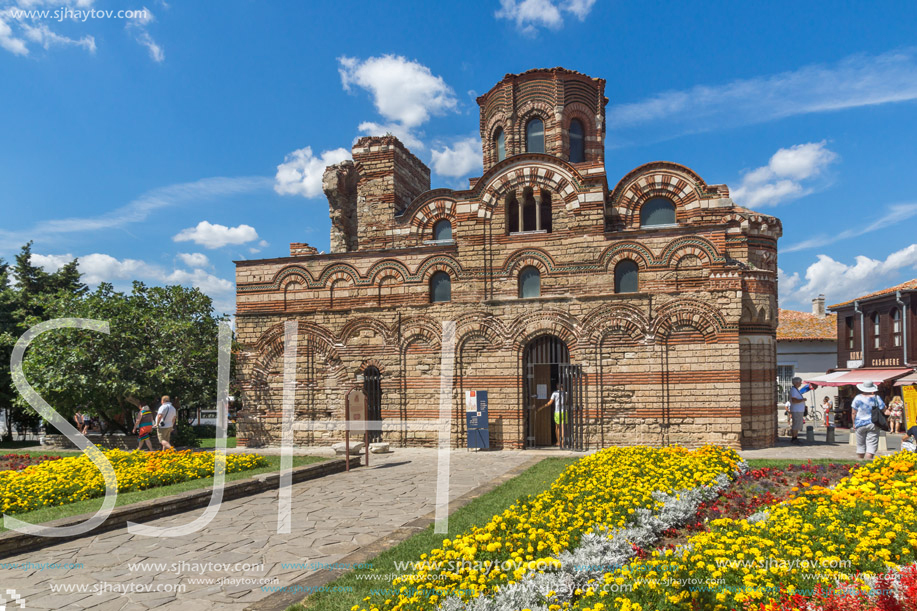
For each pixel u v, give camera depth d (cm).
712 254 2120
